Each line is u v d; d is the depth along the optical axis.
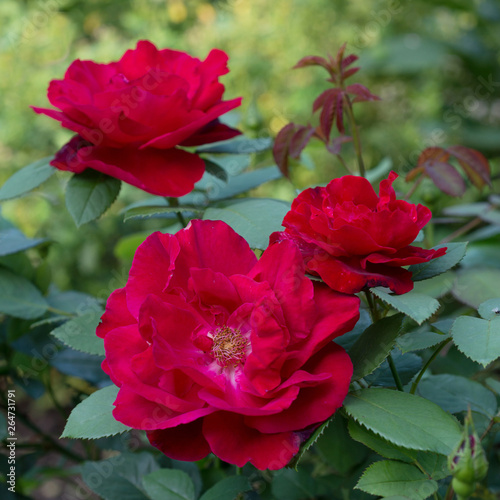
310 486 0.55
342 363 0.42
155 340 0.41
